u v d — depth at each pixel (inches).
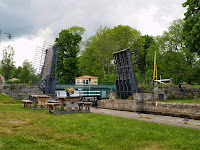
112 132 358.0
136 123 446.0
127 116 575.5
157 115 743.1
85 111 641.0
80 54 2758.4
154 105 799.1
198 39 1128.2
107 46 2484.0
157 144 293.4
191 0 1218.6
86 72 2736.2
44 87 1210.0
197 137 329.4
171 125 436.5
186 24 1224.2
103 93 1641.2
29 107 727.1
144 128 394.9
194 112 643.5
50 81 1188.5
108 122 450.9
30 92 1170.0
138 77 1105.4
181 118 640.4
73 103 636.7
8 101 946.7
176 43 1914.4
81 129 378.3
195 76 1710.1
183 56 1791.3
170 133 356.2
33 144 273.1
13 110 641.0
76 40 2362.2
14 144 268.8
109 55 2508.6
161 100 999.6
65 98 623.2
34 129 369.1
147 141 309.4
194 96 1067.9
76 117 521.0
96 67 2559.1
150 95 1028.5
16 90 1146.0
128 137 327.9
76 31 2583.7
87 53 2667.3
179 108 692.7
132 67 1042.1
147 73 2142.0
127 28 2549.2
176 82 1811.0
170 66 1845.5
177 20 1926.7
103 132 359.9
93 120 474.0
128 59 1047.6
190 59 1804.9
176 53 1854.1
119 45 2581.2
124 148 276.1
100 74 2512.3
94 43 2484.0
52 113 598.5
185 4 1272.1
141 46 2659.9
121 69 1106.7
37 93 1180.5
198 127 419.2
